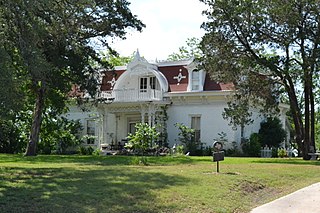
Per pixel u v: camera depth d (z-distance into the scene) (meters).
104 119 40.50
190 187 12.70
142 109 38.97
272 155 36.81
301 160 27.95
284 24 27.67
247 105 31.80
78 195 10.97
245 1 28.08
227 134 37.75
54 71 25.36
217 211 10.63
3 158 25.95
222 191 12.71
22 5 12.05
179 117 39.47
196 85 39.00
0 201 10.19
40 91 28.91
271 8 27.61
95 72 29.92
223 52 29.69
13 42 12.55
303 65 27.86
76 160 23.95
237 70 29.98
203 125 38.62
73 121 42.56
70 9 15.98
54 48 23.50
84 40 28.08
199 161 23.70
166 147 36.59
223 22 28.94
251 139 37.38
